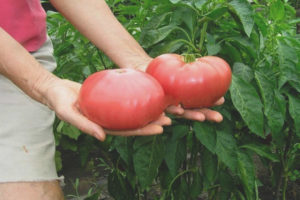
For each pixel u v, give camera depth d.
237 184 1.52
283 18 1.44
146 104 0.86
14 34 1.23
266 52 1.48
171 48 1.28
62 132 1.72
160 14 1.31
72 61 1.55
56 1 1.22
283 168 1.75
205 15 1.22
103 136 0.88
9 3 1.19
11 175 1.06
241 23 1.24
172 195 1.52
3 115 1.13
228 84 1.02
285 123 1.57
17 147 1.11
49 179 1.14
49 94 0.97
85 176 2.48
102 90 0.86
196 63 0.99
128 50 1.20
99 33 1.20
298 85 1.35
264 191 2.09
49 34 1.81
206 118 1.03
